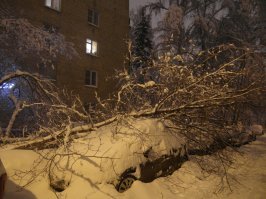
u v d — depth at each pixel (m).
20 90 11.57
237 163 10.47
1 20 13.66
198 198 6.55
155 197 6.12
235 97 7.95
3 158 5.60
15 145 6.84
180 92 7.89
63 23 24.00
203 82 8.23
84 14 25.98
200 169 8.38
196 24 27.59
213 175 8.47
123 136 6.46
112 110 7.97
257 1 29.02
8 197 5.00
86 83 26.30
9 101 12.84
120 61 29.28
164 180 7.03
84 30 25.98
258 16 29.27
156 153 6.95
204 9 29.16
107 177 5.62
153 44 27.77
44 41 14.22
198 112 8.50
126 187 5.93
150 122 7.35
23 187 5.21
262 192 7.37
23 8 20.48
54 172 5.62
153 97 8.77
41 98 9.23
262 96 8.92
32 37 13.55
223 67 7.99
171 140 7.74
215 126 8.79
